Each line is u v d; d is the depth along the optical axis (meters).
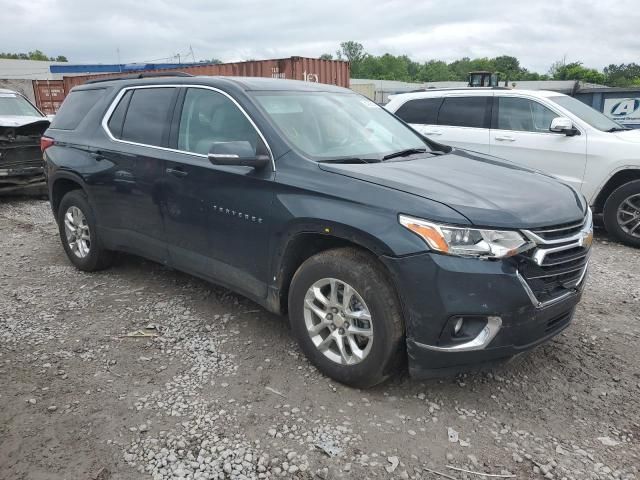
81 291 4.73
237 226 3.60
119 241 4.71
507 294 2.75
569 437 2.84
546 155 7.06
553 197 3.24
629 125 11.95
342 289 3.15
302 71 17.22
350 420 2.93
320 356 3.30
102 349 3.69
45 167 5.36
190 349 3.70
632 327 4.13
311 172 3.29
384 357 2.98
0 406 3.02
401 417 2.97
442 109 8.13
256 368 3.45
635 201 6.46
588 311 4.43
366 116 4.34
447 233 2.75
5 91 10.30
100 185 4.68
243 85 3.91
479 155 4.27
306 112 3.90
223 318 4.18
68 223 5.23
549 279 2.98
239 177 3.55
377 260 3.00
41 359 3.54
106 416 2.95
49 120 9.13
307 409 3.02
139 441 2.75
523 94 7.41
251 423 2.90
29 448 2.69
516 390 3.26
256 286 3.62
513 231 2.80
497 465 2.62
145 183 4.25
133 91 4.68
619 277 5.31
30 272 5.25
